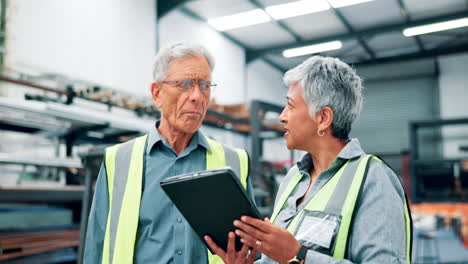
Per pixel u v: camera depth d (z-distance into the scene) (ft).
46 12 17.34
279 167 23.65
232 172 3.45
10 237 11.94
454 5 28.19
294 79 4.34
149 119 20.33
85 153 8.80
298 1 27.20
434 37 34.35
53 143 16.21
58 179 15.07
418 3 27.84
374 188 3.83
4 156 11.73
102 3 20.54
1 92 15.01
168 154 5.45
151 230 5.06
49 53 17.37
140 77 22.90
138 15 23.08
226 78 31.40
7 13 15.57
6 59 15.31
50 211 15.62
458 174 28.86
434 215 22.99
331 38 32.89
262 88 36.94
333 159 4.38
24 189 11.12
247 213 3.63
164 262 4.94
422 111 39.29
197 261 5.04
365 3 27.66
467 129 37.45
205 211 3.84
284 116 4.44
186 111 5.07
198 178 3.59
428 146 38.55
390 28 30.99
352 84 4.25
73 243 12.25
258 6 27.61
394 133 40.04
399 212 3.71
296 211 4.43
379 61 38.06
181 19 26.89
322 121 4.25
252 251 4.02
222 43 31.37
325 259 3.58
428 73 39.32
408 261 3.86
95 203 5.37
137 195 5.17
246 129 24.77
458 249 17.10
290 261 3.61
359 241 3.68
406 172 30.60
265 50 34.73
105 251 5.06
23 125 14.71
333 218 3.90
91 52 19.67
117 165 5.41
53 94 16.87
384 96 40.88
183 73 5.05
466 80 37.58
